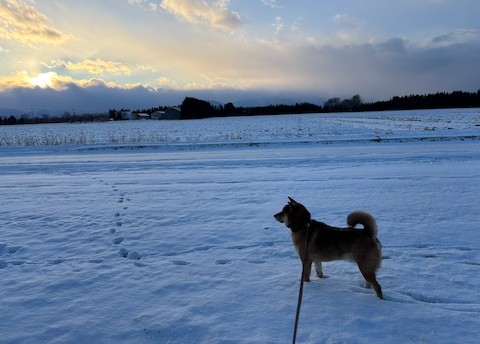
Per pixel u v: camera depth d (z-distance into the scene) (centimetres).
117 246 703
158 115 11881
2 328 428
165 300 487
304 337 396
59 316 452
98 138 3722
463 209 880
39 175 1612
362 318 432
